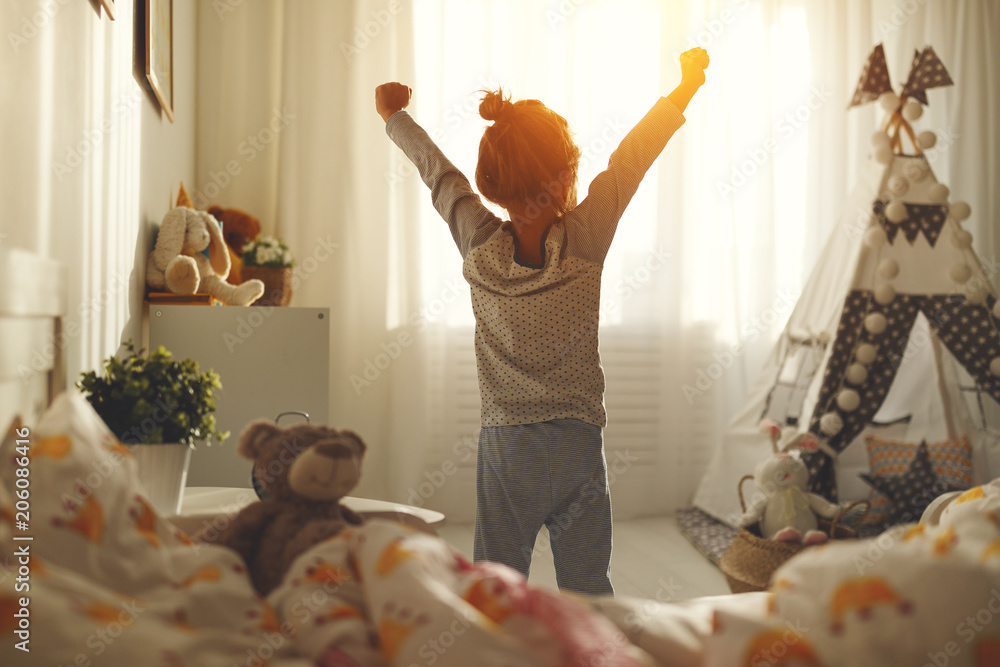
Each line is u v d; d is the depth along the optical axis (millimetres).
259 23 3145
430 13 3188
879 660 544
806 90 3570
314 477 897
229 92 3131
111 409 1088
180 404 1144
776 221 3570
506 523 1202
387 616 601
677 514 3238
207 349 1988
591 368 1219
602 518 1213
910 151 3623
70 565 624
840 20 3525
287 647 636
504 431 1195
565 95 3291
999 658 542
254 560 881
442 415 3195
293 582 725
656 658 747
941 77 2730
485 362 1241
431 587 611
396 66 3141
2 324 795
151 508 770
